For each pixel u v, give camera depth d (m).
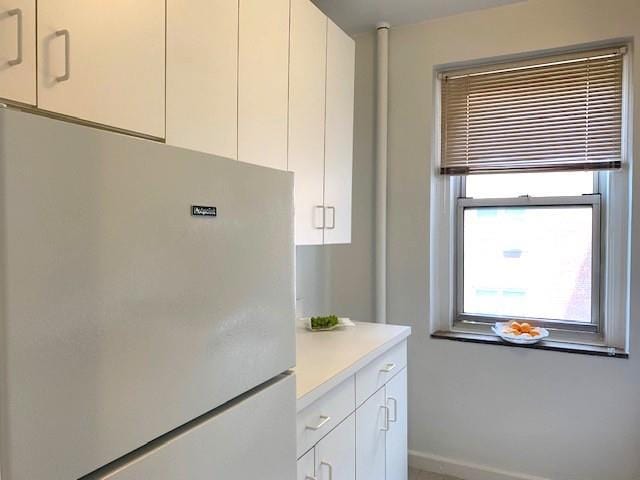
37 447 0.55
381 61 2.60
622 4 2.15
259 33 1.59
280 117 1.71
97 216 0.62
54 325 0.57
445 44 2.50
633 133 2.14
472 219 2.65
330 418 1.46
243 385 0.90
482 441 2.47
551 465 2.33
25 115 0.54
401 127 2.62
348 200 2.28
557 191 2.44
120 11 1.08
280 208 1.02
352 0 2.30
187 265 0.76
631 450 2.18
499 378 2.42
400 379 2.10
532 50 2.32
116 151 0.64
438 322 2.70
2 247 0.52
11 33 0.87
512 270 2.56
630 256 2.17
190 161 0.77
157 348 0.71
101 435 0.62
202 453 0.79
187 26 1.28
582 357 2.26
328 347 1.80
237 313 0.88
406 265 2.62
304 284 2.62
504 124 2.47
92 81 1.02
